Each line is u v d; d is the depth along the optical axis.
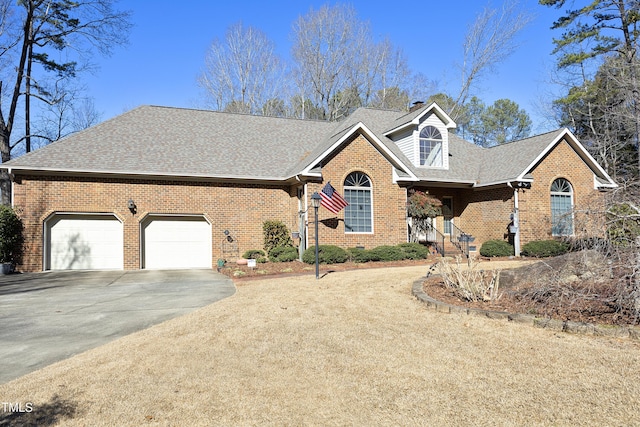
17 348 6.85
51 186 17.08
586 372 5.07
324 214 18.36
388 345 6.36
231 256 19.17
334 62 44.72
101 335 7.59
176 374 5.49
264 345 6.55
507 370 5.27
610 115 27.05
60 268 17.31
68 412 4.50
